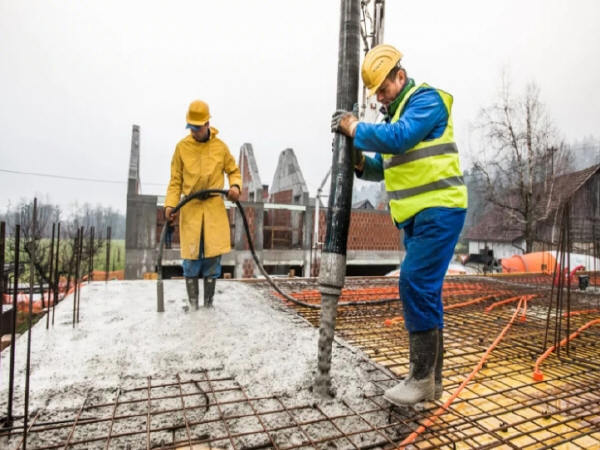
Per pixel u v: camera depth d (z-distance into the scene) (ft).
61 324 8.98
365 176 6.96
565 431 5.01
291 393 5.68
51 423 4.72
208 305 10.93
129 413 5.01
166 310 10.54
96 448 4.29
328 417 5.00
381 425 4.94
